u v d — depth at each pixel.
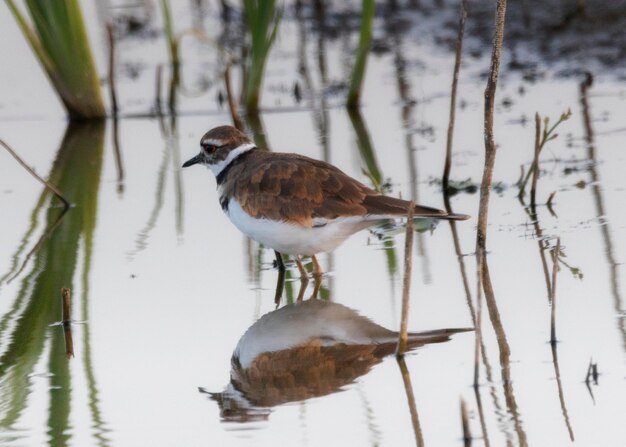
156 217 14.28
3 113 18.77
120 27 22.67
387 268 12.11
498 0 10.45
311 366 9.88
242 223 11.84
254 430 8.76
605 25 19.58
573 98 17.27
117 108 18.58
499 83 18.47
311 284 11.91
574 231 12.53
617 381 9.06
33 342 10.71
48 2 17.42
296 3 22.91
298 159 11.92
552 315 9.78
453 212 13.42
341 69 20.11
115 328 10.97
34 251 13.21
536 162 13.38
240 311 11.29
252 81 18.05
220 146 12.68
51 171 16.17
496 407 8.85
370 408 9.00
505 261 11.89
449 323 10.55
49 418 9.11
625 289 10.82
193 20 23.09
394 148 16.16
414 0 22.78
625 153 14.89
